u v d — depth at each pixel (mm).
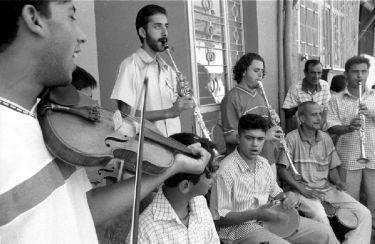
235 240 2266
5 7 664
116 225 1479
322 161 3199
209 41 3547
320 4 6215
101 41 2555
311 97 3953
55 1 710
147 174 980
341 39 7465
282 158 3113
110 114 1074
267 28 4516
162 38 2156
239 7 4188
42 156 704
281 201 2461
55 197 699
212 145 1540
